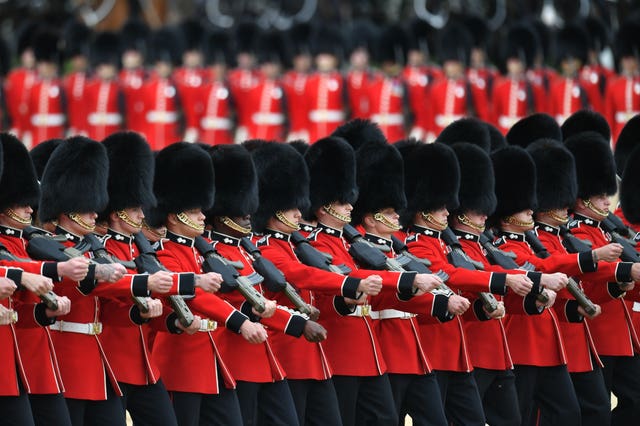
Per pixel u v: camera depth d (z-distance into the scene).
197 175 38.91
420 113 93.75
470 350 43.06
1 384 34.59
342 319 40.47
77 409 36.81
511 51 93.88
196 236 39.28
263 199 40.84
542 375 43.94
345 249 41.47
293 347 39.91
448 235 42.97
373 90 94.00
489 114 93.69
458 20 97.06
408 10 116.69
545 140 47.00
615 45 90.75
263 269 38.81
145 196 38.47
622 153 52.66
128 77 97.31
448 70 93.06
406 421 50.66
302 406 39.97
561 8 106.19
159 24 121.25
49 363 35.91
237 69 98.94
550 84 94.06
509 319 44.09
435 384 41.19
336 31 96.06
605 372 46.53
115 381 37.06
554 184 46.28
